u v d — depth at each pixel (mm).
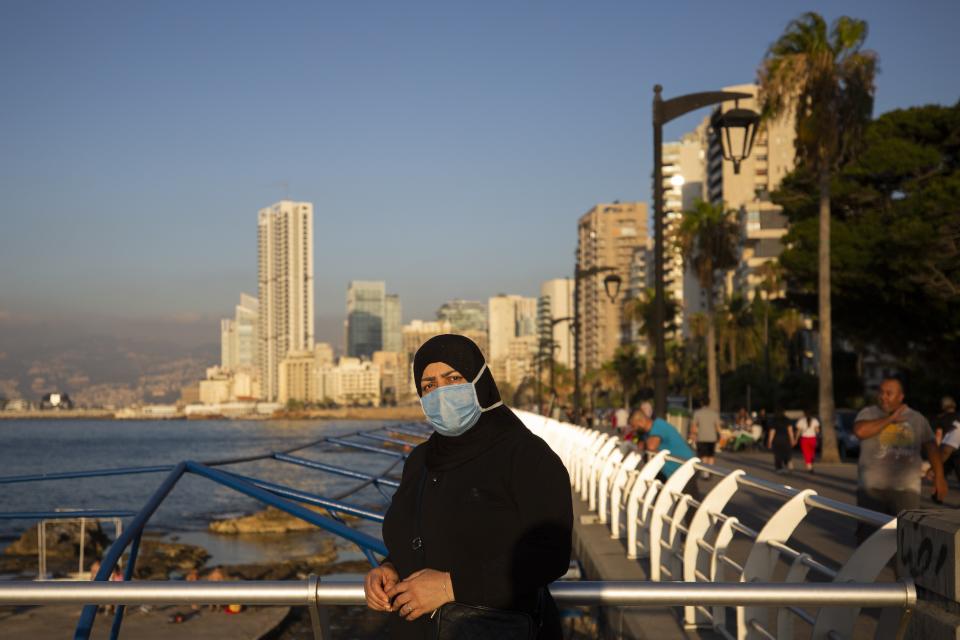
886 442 8219
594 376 152875
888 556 4148
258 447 156500
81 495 62281
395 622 2834
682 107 17656
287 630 10180
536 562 2623
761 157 138500
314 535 36344
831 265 38219
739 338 87562
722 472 7324
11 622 9797
